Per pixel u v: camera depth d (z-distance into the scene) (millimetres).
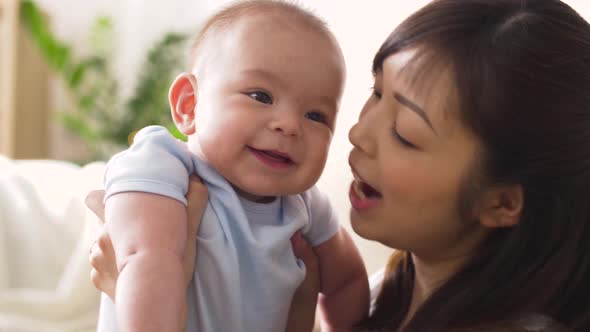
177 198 786
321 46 875
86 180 2080
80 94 4262
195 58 922
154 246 735
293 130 827
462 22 760
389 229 821
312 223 985
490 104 725
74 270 1848
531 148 735
